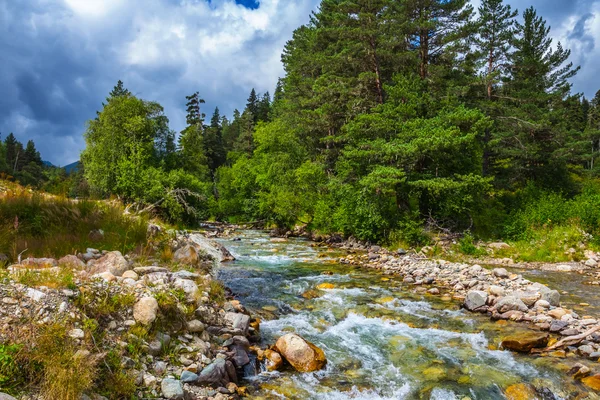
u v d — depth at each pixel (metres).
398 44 26.67
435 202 21.62
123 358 4.66
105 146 28.20
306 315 9.04
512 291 10.63
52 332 4.20
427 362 6.72
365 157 21.48
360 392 5.63
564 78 33.00
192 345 5.73
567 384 5.97
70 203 10.90
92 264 7.31
